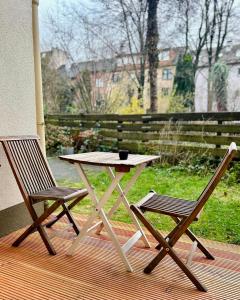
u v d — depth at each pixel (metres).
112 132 6.61
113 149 6.54
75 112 9.12
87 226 2.23
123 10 8.25
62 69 9.13
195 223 3.00
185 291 1.83
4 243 2.49
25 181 2.51
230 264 2.18
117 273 2.03
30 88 2.92
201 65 7.82
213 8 7.48
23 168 2.54
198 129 5.30
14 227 2.77
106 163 2.05
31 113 2.94
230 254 2.35
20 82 2.80
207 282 1.93
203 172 4.97
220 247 2.49
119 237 2.63
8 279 1.94
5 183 2.66
